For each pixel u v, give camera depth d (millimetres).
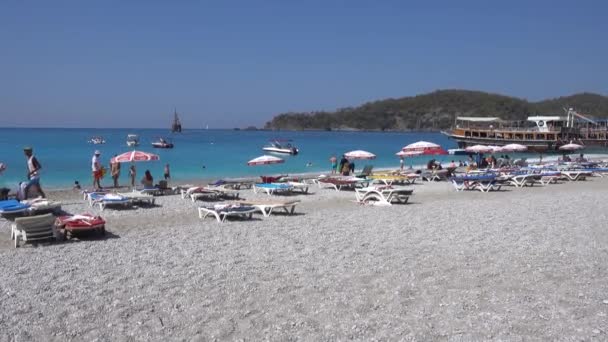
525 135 72625
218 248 11625
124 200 18156
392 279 9117
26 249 11625
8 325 7090
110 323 7152
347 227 14289
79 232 12914
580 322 7020
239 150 69812
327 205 19438
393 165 48781
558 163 41438
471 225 14562
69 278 9250
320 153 66875
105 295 8312
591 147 76000
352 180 24984
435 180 30516
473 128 80125
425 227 14266
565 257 10711
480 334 6652
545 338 6500
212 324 7086
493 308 7613
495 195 22969
